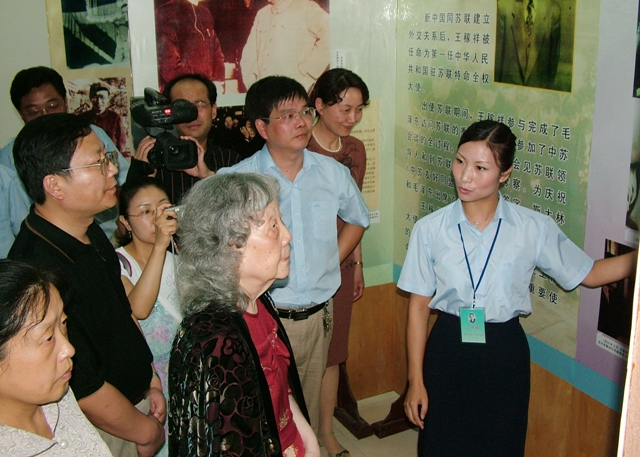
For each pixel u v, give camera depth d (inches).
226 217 52.1
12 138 115.7
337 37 118.2
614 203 79.1
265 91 89.0
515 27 92.0
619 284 79.4
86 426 52.6
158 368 84.2
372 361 135.2
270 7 112.6
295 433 61.2
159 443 70.9
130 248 85.0
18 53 111.4
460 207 81.3
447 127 110.3
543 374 95.7
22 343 44.7
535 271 94.5
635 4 73.4
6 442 44.6
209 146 108.2
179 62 109.3
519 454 83.6
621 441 21.6
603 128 79.5
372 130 123.8
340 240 103.8
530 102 91.1
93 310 62.7
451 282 81.3
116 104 116.5
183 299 53.4
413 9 115.0
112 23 112.3
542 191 91.1
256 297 56.4
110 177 64.0
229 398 47.7
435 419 84.7
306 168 94.9
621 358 80.7
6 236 100.5
